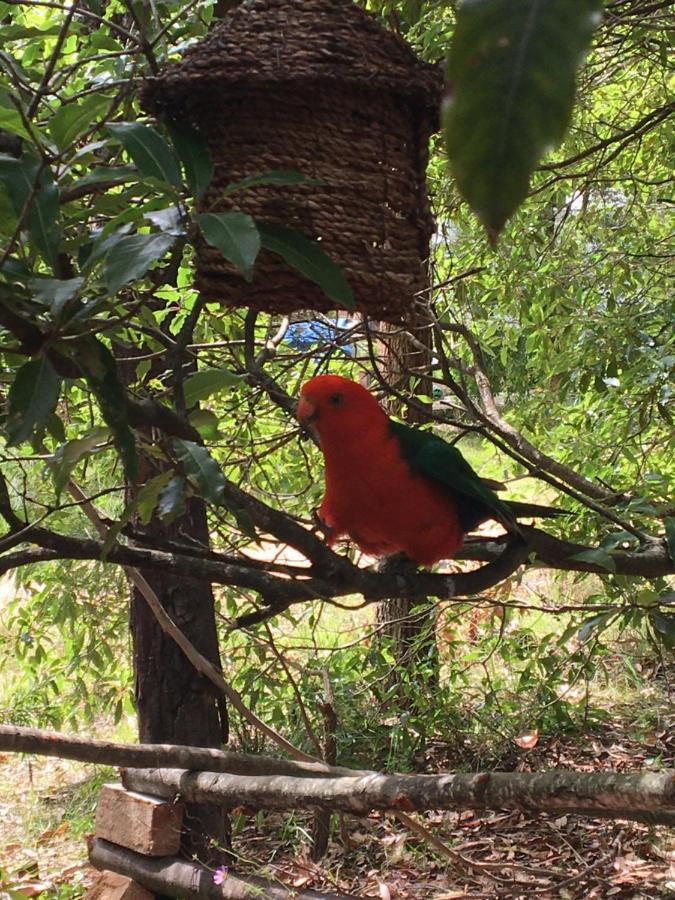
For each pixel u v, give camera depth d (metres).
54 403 1.57
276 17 1.96
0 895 4.30
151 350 3.40
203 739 4.63
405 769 5.62
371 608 7.76
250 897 3.76
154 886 4.02
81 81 2.86
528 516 3.17
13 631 6.79
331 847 5.00
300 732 5.64
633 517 3.84
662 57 4.56
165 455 2.01
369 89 1.97
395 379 5.29
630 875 4.49
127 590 5.42
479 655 5.77
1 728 3.39
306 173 1.97
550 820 5.18
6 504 2.13
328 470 2.80
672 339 4.68
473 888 4.49
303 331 4.50
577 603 4.95
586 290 5.59
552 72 0.46
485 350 5.88
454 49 0.47
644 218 5.64
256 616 2.57
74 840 5.40
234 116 1.98
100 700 5.84
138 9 2.78
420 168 2.16
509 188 0.47
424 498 2.75
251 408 4.31
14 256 1.69
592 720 6.22
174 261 2.34
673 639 3.38
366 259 2.02
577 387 5.12
